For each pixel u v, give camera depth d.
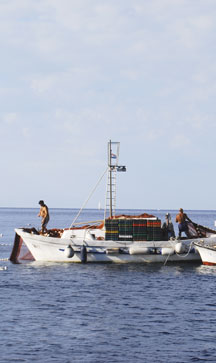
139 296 39.31
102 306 35.72
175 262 54.97
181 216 55.59
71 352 26.12
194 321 32.03
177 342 27.81
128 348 26.81
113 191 56.72
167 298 38.78
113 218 55.59
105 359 25.20
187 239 54.44
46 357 25.39
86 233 54.50
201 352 26.30
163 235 55.28
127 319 32.31
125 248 53.38
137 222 53.62
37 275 48.28
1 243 93.75
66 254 52.72
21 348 26.62
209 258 54.41
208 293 40.94
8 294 39.66
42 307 35.28
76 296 39.06
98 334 29.11
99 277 47.34
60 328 30.17
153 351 26.39
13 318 32.25
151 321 31.92
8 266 53.94
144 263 54.25
